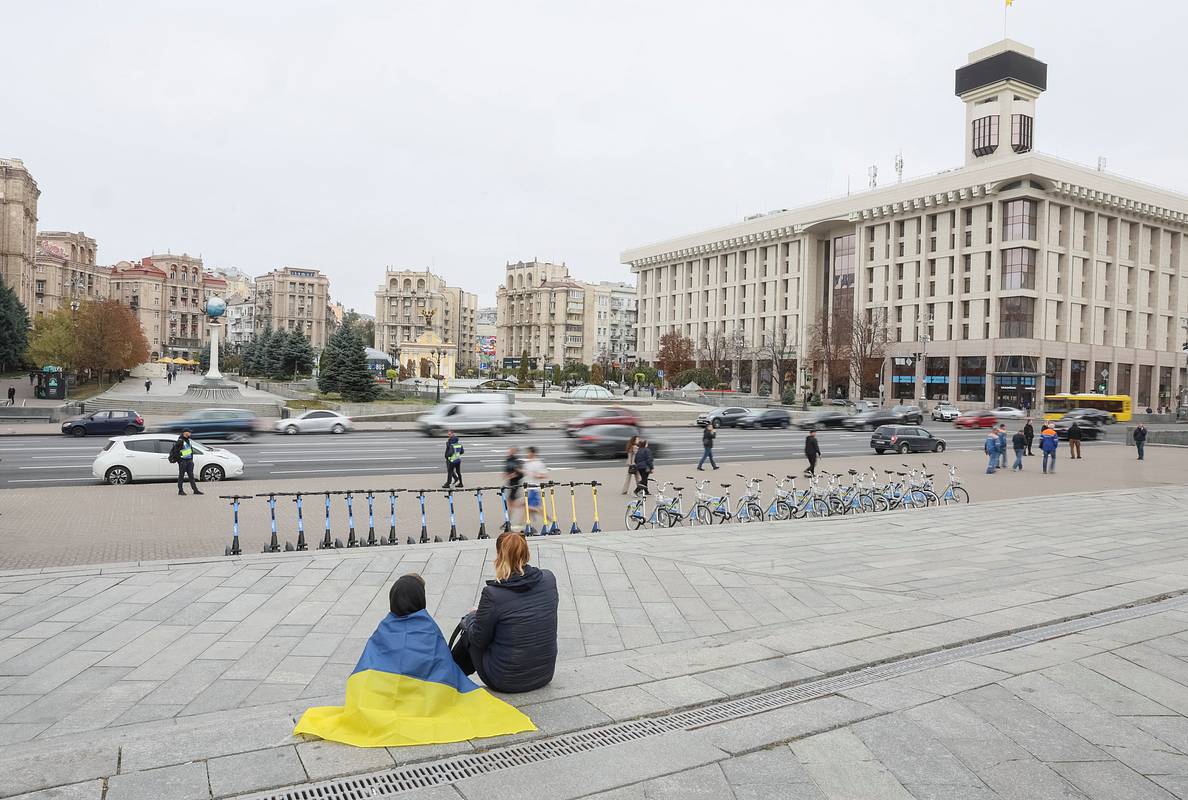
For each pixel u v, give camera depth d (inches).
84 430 1428.4
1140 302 3395.7
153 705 244.2
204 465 889.5
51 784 175.9
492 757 197.3
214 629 324.8
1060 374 3129.9
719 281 4658.0
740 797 181.6
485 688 238.5
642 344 5359.3
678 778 189.8
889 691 250.5
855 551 524.4
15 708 241.9
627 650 307.7
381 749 198.1
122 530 601.3
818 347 3636.8
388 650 213.2
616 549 508.1
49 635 314.8
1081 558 508.7
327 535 533.0
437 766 191.5
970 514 698.8
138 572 419.2
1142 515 704.4
